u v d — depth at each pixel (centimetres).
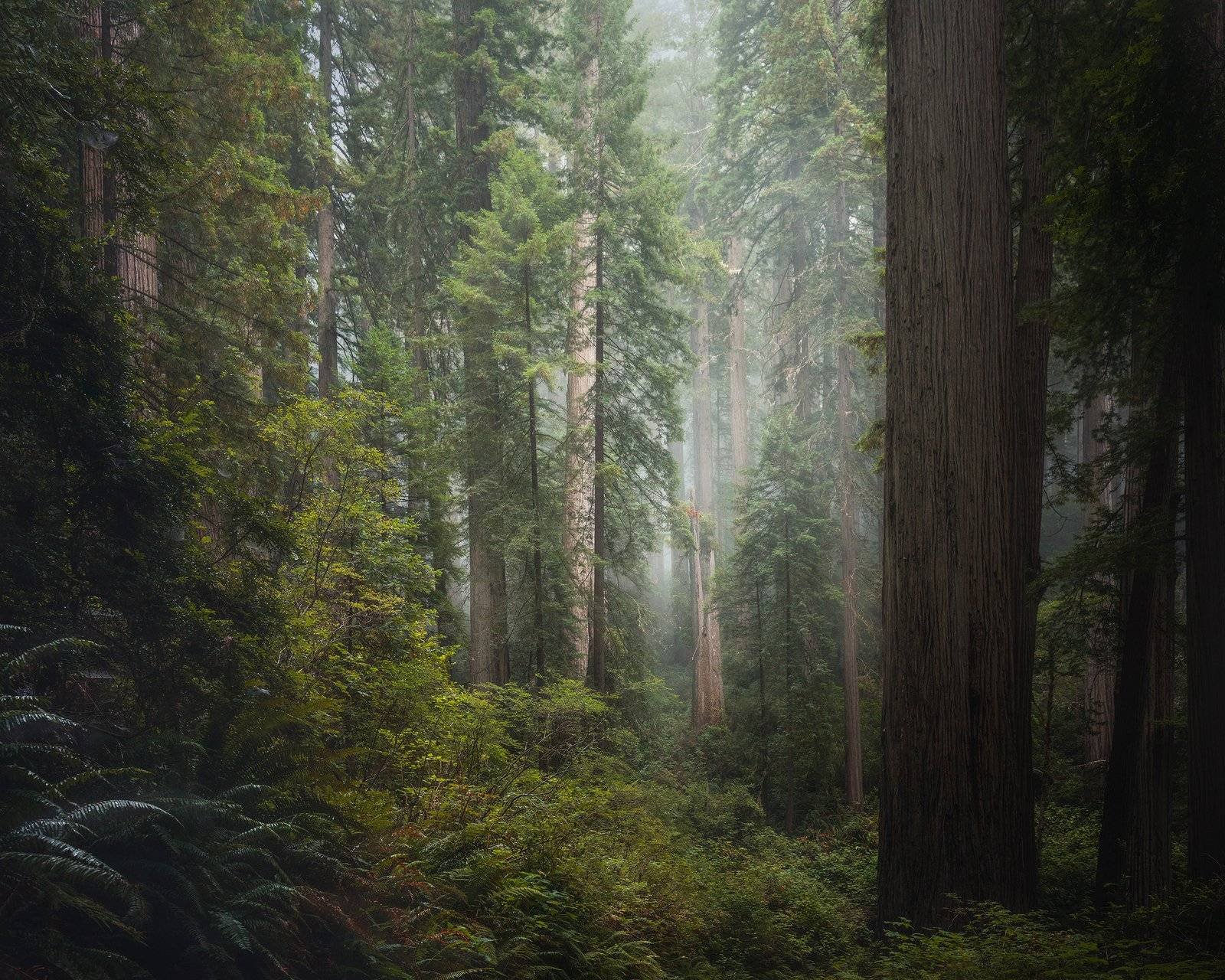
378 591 911
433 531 1476
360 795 499
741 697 2331
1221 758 747
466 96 1875
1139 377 934
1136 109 694
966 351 736
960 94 755
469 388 1662
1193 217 695
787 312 2409
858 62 1947
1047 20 902
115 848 320
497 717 1254
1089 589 914
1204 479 770
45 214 450
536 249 1542
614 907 628
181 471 507
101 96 529
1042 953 532
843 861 1515
